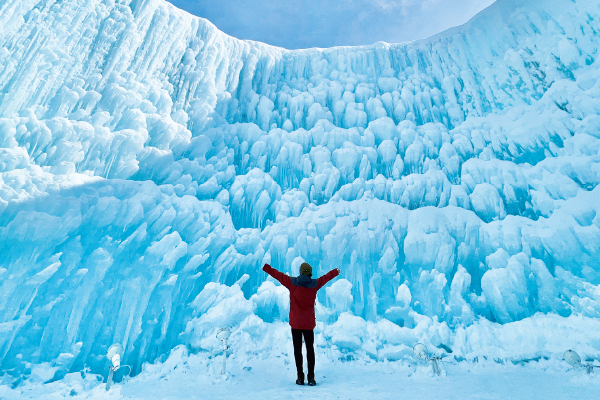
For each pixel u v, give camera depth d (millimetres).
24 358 2760
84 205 3559
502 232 4586
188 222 4199
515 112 5484
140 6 4977
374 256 4621
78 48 4367
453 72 6285
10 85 3766
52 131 3814
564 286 4102
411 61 6637
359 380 2758
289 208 5043
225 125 5465
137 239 3719
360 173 5473
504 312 4055
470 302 4211
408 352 3566
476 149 5473
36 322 2932
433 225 4727
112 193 3852
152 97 4824
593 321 3680
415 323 4031
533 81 5504
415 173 5434
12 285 2955
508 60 5742
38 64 3994
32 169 3521
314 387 2455
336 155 5570
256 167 5340
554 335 3652
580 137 4754
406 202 5180
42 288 3061
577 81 5039
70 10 4355
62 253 3262
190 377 2846
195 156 4961
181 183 4543
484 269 4480
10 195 3242
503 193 4984
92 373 2859
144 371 3012
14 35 3896
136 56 4855
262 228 4891
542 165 4930
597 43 5051
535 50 5531
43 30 4105
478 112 5879
